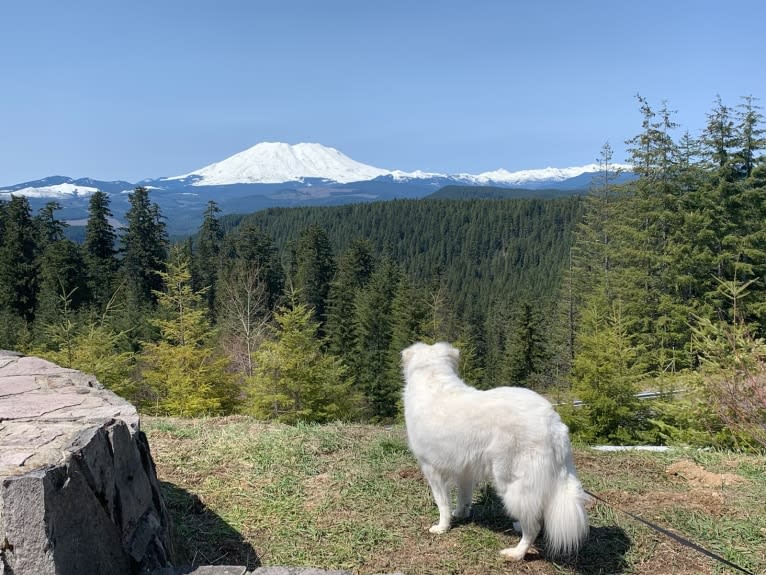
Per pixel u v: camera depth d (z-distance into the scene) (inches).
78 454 104.8
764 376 282.4
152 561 121.4
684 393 363.6
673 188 1062.4
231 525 169.8
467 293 3521.2
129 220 2153.1
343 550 158.2
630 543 164.2
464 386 163.0
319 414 569.6
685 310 941.2
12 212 1968.5
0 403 143.4
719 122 1001.5
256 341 821.9
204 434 243.6
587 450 254.4
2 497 91.5
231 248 2460.6
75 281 1701.5
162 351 612.1
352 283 2048.5
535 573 148.6
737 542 165.9
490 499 191.3
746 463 231.1
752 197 992.2
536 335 1341.0
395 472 212.5
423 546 161.3
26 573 92.0
